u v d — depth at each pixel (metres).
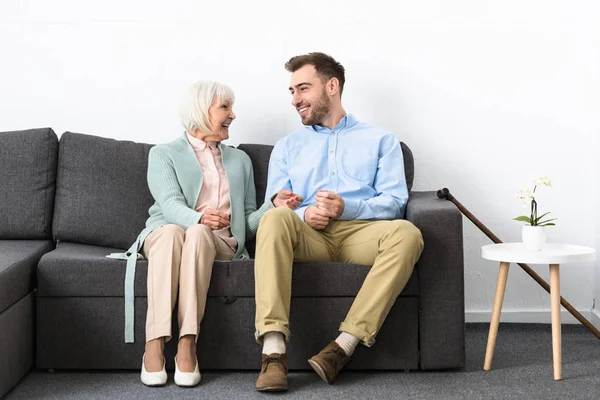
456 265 2.53
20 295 2.45
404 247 2.44
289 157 2.97
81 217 2.93
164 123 3.34
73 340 2.56
